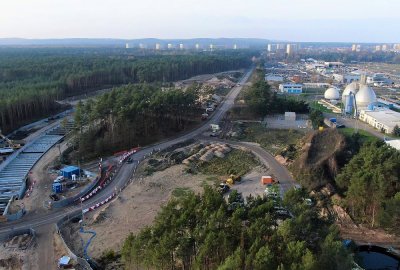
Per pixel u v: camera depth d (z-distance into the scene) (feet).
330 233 154.92
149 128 386.52
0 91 494.18
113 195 260.21
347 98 523.29
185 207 179.42
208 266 153.69
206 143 372.38
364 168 233.35
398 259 195.42
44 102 481.46
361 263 183.11
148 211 236.43
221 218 161.58
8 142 359.25
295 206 178.29
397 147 326.65
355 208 231.30
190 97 438.81
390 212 205.05
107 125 364.17
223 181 279.69
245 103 512.63
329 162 277.23
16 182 283.38
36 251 193.36
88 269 174.19
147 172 299.17
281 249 150.10
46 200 250.78
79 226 219.20
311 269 134.82
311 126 440.04
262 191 260.42
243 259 144.36
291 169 296.30
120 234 208.95
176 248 159.12
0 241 203.51
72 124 432.66
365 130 435.94
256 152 345.10
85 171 297.53
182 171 302.66
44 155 338.34
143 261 155.74
